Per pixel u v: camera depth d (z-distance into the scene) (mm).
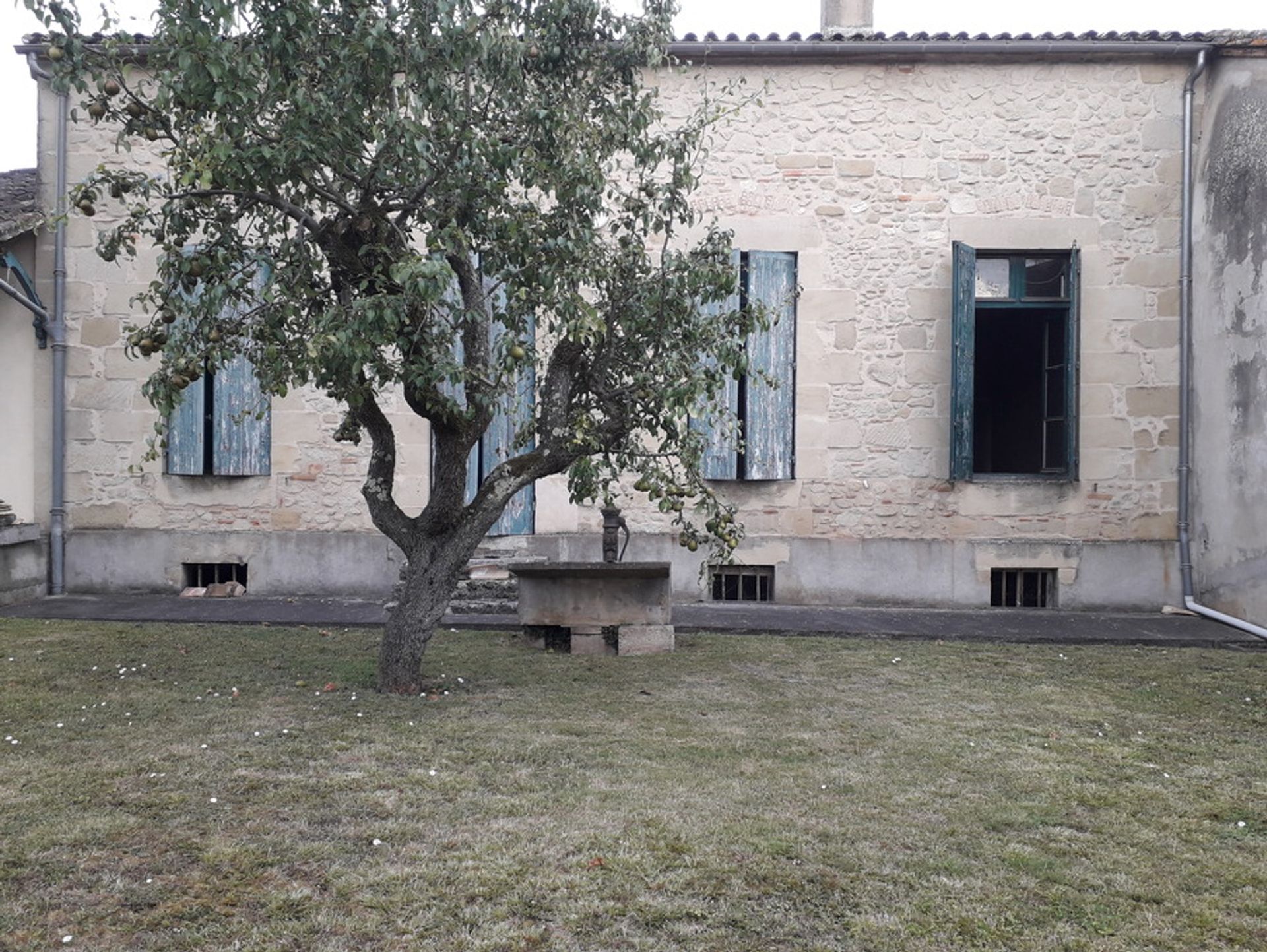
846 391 8188
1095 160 8125
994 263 8344
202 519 8242
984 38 7945
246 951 2326
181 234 4629
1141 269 8117
